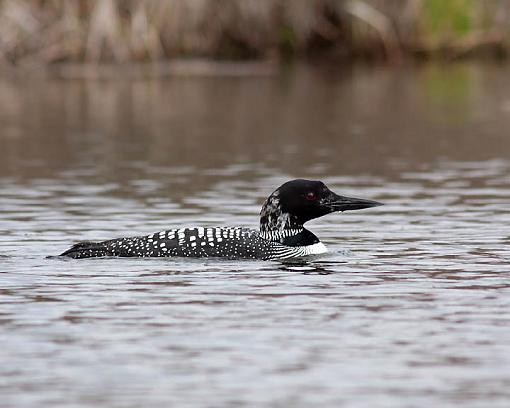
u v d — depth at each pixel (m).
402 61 37.59
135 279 10.63
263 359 8.15
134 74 35.19
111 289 10.23
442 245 12.54
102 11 35.16
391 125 24.75
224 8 36.66
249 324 9.05
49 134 23.69
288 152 21.05
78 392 7.46
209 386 7.57
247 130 24.20
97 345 8.48
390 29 37.38
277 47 37.53
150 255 11.52
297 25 37.28
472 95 30.11
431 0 37.34
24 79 34.25
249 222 14.14
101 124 25.27
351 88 31.98
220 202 15.76
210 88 32.28
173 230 11.75
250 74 35.56
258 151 21.23
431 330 8.86
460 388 7.53
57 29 35.31
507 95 30.16
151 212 14.91
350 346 8.45
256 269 11.16
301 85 32.75
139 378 7.73
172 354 8.26
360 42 37.47
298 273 10.99
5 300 9.82
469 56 38.47
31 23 35.19
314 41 37.81
